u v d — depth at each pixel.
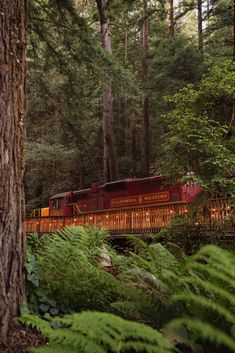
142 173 23.70
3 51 3.42
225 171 6.98
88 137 26.12
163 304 2.74
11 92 3.45
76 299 3.52
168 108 21.64
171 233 7.41
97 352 1.85
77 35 9.32
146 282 3.01
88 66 9.98
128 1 14.77
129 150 33.22
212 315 2.45
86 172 30.19
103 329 1.80
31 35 9.78
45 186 30.61
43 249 4.46
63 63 9.97
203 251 2.04
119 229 12.98
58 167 28.55
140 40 27.88
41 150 26.48
